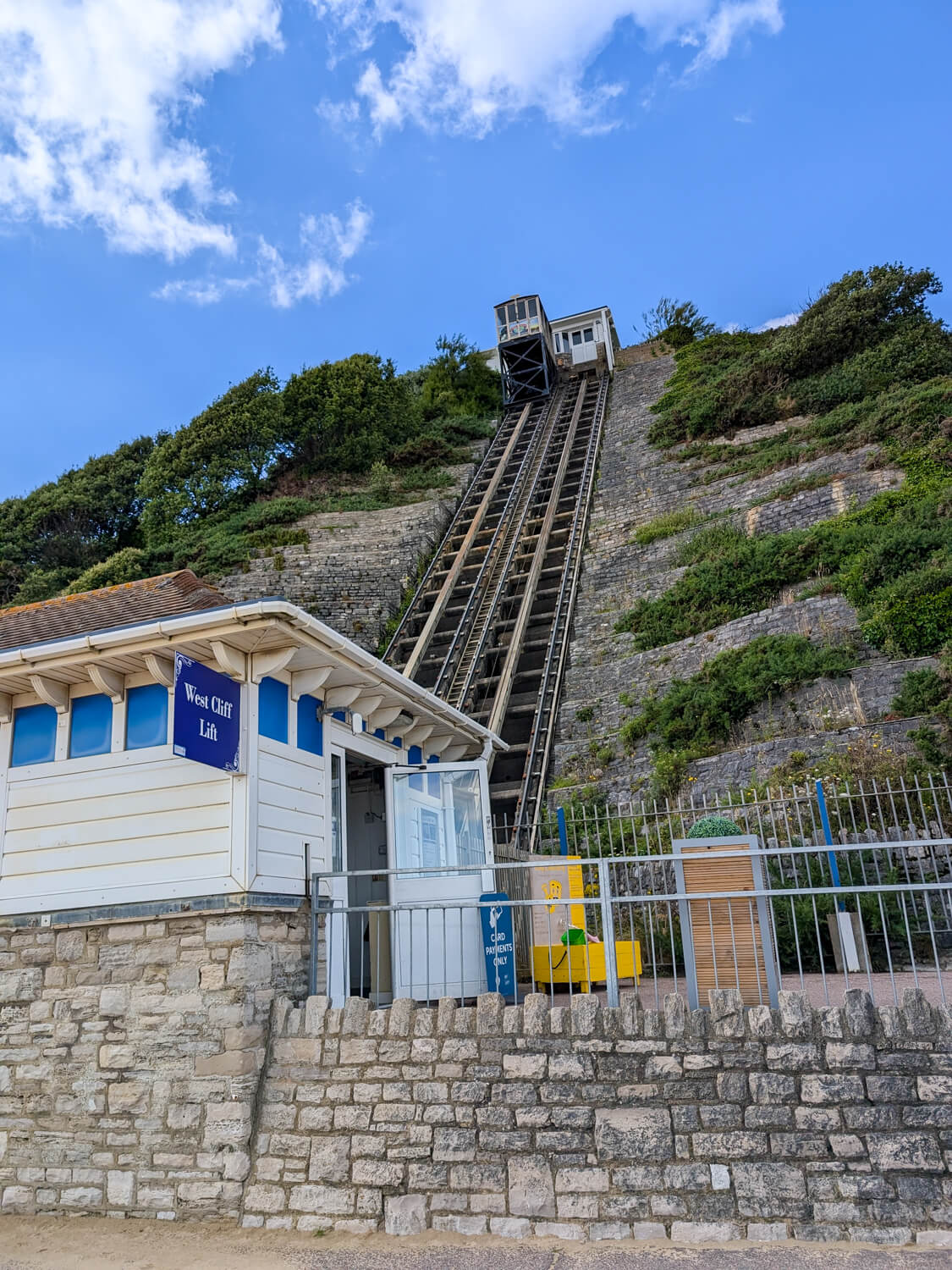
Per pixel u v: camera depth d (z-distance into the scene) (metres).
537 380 46.88
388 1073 6.28
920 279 31.72
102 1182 6.50
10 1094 6.98
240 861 6.78
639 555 25.17
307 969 7.39
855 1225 5.23
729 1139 5.57
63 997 7.05
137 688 7.54
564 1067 5.96
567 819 15.25
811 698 15.51
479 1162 5.89
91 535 38.28
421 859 9.47
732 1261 5.07
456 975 8.84
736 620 19.16
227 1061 6.42
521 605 24.73
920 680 14.12
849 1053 5.59
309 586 26.36
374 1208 5.94
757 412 30.80
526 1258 5.32
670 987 9.42
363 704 8.91
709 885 6.83
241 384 35.50
